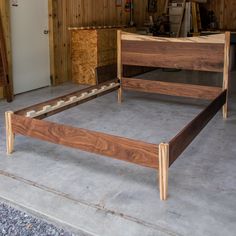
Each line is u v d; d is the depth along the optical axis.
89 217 2.25
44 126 2.93
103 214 2.28
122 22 7.85
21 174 2.83
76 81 6.50
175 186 2.64
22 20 5.43
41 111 3.47
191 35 8.23
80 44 6.28
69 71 6.56
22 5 5.39
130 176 2.81
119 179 2.76
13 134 3.21
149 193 2.54
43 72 6.04
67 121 4.20
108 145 2.61
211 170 2.92
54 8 5.93
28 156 3.19
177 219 2.22
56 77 6.28
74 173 2.86
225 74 4.24
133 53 4.82
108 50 6.51
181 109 4.75
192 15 8.45
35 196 2.50
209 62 4.30
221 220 2.21
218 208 2.35
